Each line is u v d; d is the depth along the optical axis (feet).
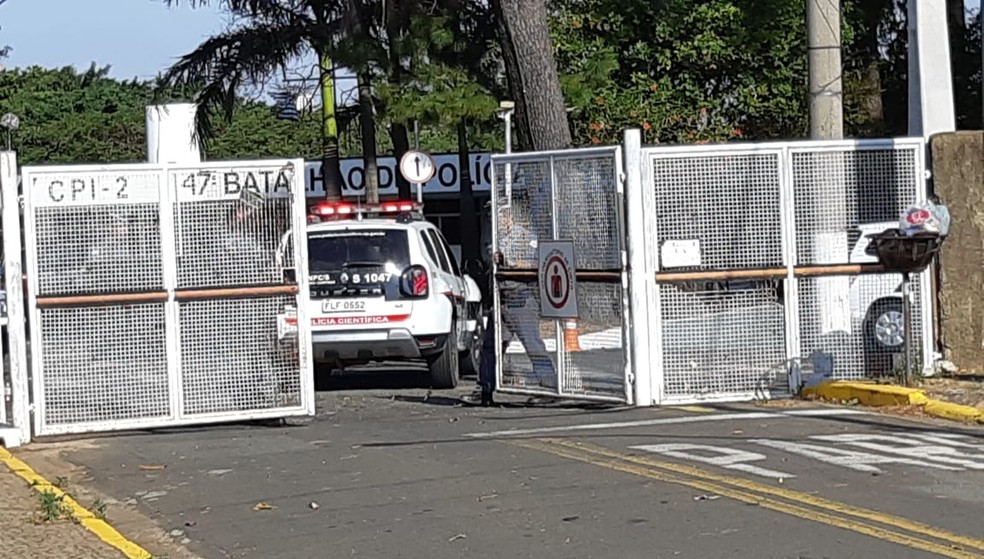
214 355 41.50
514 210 47.19
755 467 31.89
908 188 45.39
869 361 45.06
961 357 46.39
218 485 32.91
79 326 40.45
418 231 54.65
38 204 39.88
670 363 44.01
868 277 44.93
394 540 26.50
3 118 143.74
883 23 84.02
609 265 44.16
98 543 26.99
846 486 29.55
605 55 76.89
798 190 44.37
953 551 24.03
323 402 51.37
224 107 87.76
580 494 29.63
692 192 43.73
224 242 41.32
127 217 40.55
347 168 119.96
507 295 47.60
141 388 40.91
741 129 80.33
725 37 79.10
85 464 36.47
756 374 44.45
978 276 46.32
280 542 26.96
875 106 80.33
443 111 76.64
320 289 52.85
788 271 44.29
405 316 52.90
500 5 59.11
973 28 81.25
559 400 47.55
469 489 30.73
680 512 27.58
